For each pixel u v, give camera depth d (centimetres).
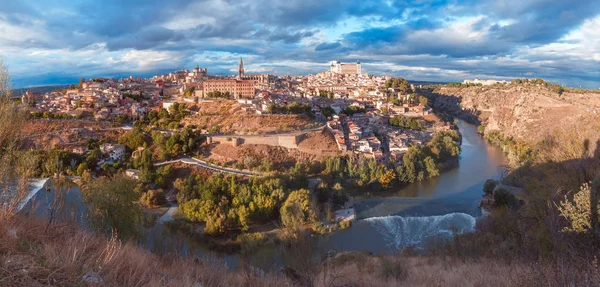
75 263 875
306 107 11212
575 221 1631
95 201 2675
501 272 1816
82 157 7725
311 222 5466
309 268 1778
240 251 4522
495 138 12950
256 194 5931
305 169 7738
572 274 1023
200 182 6531
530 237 2314
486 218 5116
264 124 9688
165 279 1080
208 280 1275
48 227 1166
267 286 1431
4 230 930
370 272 2442
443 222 5706
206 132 9369
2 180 1317
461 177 8400
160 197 6334
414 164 8506
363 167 7919
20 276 751
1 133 1492
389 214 6128
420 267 2594
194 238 5022
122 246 1248
